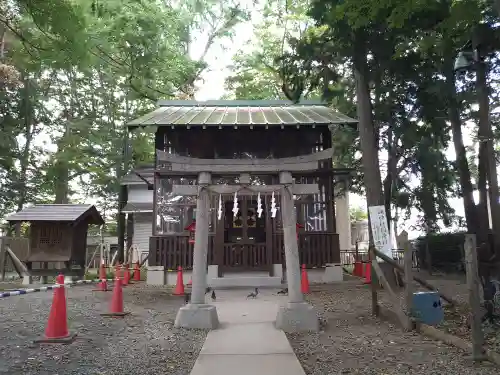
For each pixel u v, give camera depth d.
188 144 15.16
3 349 6.04
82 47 10.62
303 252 14.68
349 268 23.59
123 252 22.41
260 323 7.92
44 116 25.03
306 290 11.99
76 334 6.77
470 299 5.61
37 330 7.12
